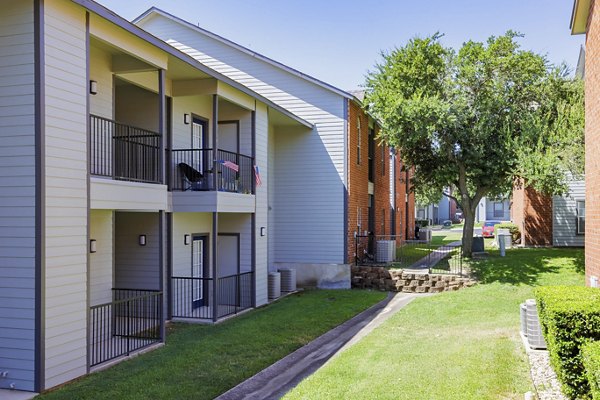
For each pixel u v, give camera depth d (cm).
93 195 715
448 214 5834
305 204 1634
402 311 1178
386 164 2345
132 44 804
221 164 1193
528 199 2077
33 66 629
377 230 2081
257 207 1296
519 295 1252
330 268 1609
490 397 548
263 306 1286
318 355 812
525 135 1444
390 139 1580
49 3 643
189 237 1174
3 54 642
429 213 5112
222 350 830
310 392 595
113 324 898
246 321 1076
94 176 738
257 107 1298
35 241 621
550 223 2041
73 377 664
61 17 664
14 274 628
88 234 702
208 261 1262
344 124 1600
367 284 1605
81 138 695
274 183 1659
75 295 672
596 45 704
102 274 891
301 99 1636
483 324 959
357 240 1711
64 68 666
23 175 630
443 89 1559
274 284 1416
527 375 613
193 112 1195
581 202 2002
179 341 886
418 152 1711
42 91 629
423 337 882
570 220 2016
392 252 1772
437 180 1700
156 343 849
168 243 1084
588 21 769
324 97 1619
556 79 1526
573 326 490
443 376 631
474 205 1717
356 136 1723
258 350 834
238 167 1176
